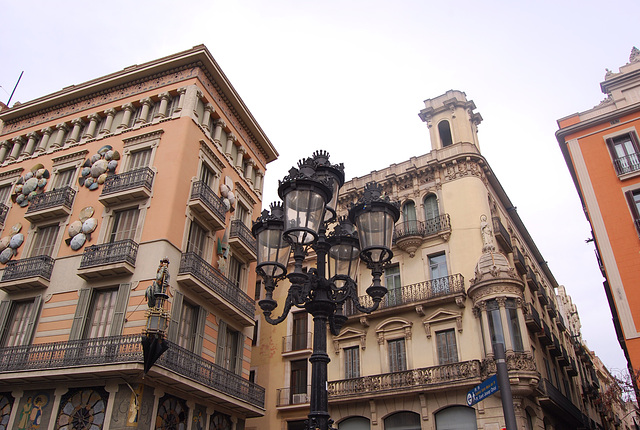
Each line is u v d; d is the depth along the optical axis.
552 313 35.41
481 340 22.91
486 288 23.28
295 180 8.60
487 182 28.92
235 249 26.02
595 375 46.00
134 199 22.03
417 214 28.02
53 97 27.55
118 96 26.48
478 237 25.61
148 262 20.06
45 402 18.41
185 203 22.27
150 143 23.64
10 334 21.19
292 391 28.23
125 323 18.97
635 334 20.47
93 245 21.11
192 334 21.33
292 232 8.34
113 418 17.03
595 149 24.84
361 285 27.94
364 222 9.05
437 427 22.33
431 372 22.88
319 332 8.06
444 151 28.75
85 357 17.92
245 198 28.64
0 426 18.56
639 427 22.56
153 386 18.02
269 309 8.91
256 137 30.88
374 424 23.58
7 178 26.91
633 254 21.75
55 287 21.31
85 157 25.11
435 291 24.95
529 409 22.09
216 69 26.14
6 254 23.28
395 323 25.67
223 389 21.41
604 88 26.12
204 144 24.61
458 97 31.25
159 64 25.64
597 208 23.53
